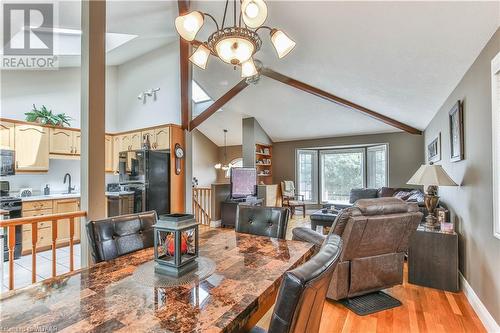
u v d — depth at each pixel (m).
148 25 3.89
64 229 4.33
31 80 4.62
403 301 2.48
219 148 9.00
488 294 2.12
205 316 0.88
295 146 7.93
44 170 4.39
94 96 2.35
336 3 2.18
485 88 2.19
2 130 3.92
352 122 6.35
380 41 2.54
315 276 0.76
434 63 2.67
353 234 2.15
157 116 5.50
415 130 5.82
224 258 1.46
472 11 1.82
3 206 3.63
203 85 5.84
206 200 6.12
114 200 4.60
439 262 2.73
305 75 4.38
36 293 1.04
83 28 2.34
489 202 2.13
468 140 2.64
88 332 0.79
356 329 2.05
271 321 0.76
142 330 0.80
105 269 1.30
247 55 2.01
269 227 2.09
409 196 4.90
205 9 3.12
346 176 7.69
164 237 1.32
